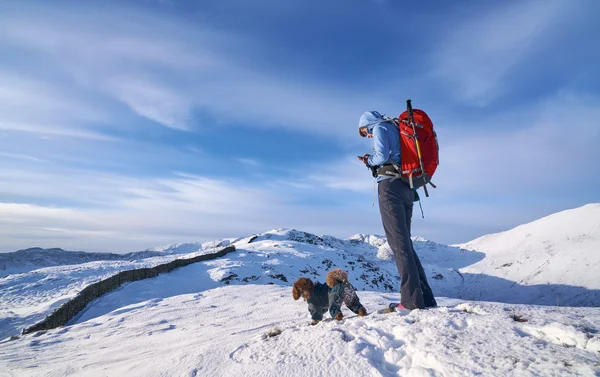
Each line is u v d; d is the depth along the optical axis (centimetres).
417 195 368
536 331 206
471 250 11206
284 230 7631
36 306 1814
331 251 5312
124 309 1064
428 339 222
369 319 293
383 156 334
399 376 200
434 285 8562
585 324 207
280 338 301
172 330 675
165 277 2319
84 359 507
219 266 2862
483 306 282
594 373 148
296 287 367
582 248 8225
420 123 337
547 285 7169
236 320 678
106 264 3148
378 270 5309
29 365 532
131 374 327
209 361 290
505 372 167
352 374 208
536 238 10050
